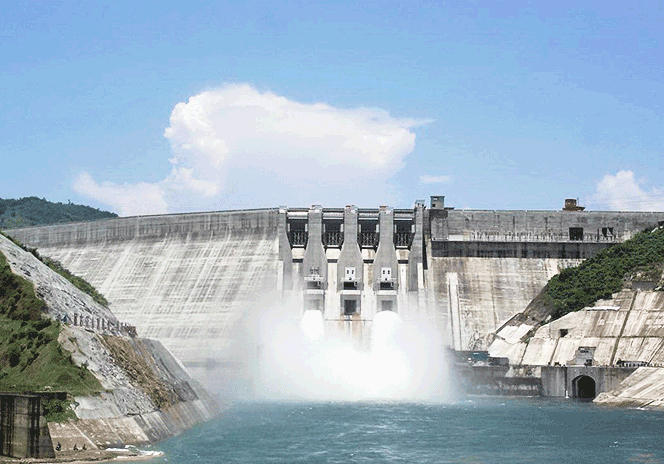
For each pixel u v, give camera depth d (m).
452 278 189.75
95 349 90.38
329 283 189.12
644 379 143.12
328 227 194.88
